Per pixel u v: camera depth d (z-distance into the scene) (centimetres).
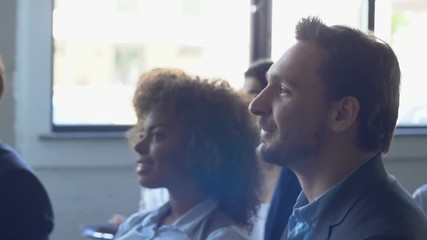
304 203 173
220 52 505
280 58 163
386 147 162
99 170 481
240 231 212
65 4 479
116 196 484
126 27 493
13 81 441
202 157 214
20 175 233
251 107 163
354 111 157
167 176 217
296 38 163
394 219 148
